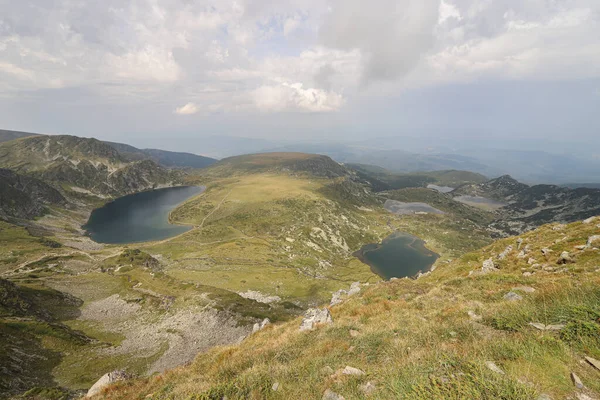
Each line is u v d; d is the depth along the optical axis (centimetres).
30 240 18875
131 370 6481
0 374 5044
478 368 801
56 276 13138
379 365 1163
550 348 855
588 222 3272
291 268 17975
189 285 11969
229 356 2123
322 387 1070
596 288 1130
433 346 1156
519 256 3139
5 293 8750
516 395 664
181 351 7456
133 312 9988
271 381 1251
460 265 4231
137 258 15775
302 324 2319
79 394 5188
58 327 7800
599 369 717
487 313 1391
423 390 780
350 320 2145
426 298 2298
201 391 1287
